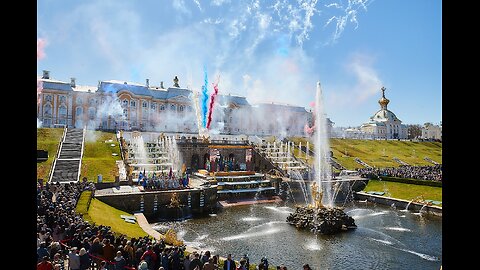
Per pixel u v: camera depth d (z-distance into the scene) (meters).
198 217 51.38
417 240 39.41
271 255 33.56
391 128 166.50
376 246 36.94
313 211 44.97
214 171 73.38
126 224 38.19
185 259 19.09
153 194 50.19
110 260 17.58
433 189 65.69
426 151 122.75
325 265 31.16
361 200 71.19
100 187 53.75
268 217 51.50
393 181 74.69
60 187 42.72
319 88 58.50
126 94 117.69
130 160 72.81
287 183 69.62
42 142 75.69
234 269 20.28
